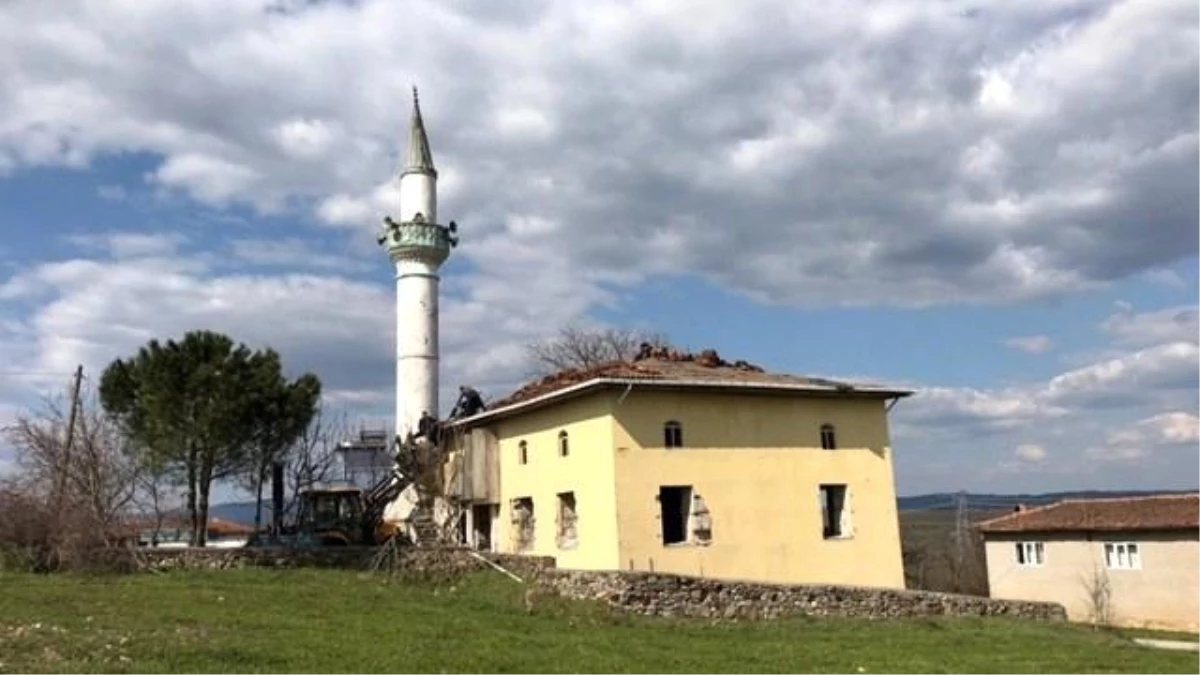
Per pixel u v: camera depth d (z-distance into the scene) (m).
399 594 28.70
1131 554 47.62
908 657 21.17
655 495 30.23
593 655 19.12
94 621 20.14
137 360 42.84
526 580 29.12
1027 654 22.50
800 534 32.22
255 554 34.19
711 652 20.81
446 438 39.91
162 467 42.28
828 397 33.84
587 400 31.47
